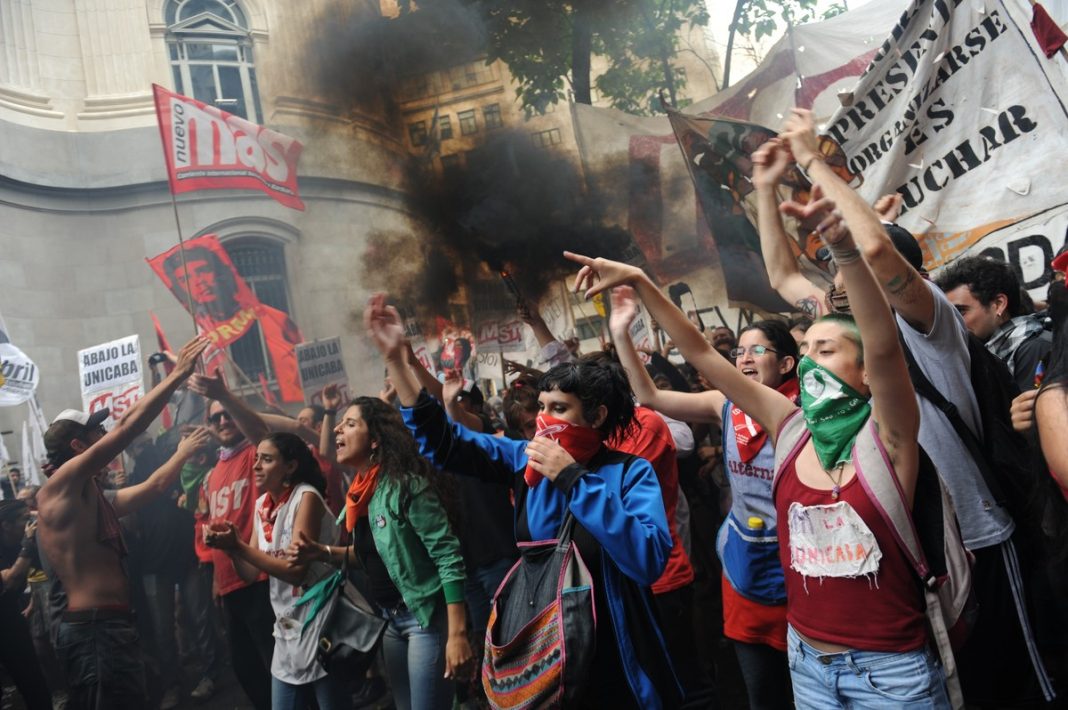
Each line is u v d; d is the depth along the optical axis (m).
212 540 3.77
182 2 18.42
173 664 6.35
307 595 3.94
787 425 2.41
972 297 3.39
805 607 2.34
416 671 3.68
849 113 4.78
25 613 6.65
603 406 2.54
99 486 4.74
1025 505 2.54
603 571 2.41
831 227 1.99
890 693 2.17
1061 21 7.86
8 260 16.08
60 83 17.27
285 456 4.30
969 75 4.46
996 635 2.52
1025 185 4.33
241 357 17.19
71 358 16.70
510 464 2.80
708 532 6.43
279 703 4.01
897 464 2.15
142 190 17.48
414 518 3.61
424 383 3.81
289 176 12.26
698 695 3.65
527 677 2.35
